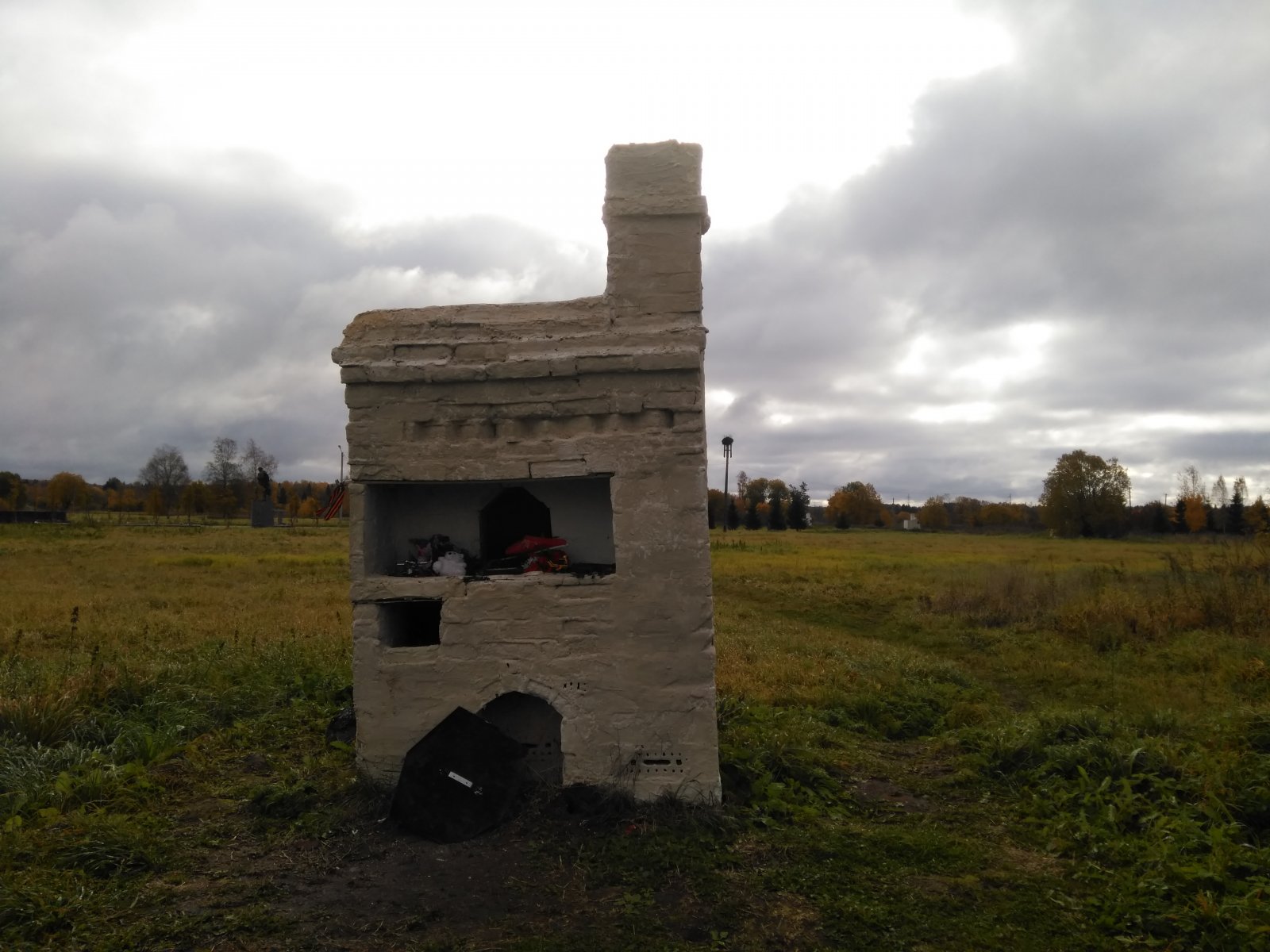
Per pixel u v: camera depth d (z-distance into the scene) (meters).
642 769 6.55
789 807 6.77
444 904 5.28
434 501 7.45
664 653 6.55
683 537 6.55
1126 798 6.62
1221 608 15.20
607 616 6.60
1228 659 12.36
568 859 5.85
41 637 13.23
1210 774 6.74
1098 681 11.99
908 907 5.30
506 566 7.21
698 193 6.67
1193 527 78.75
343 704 9.59
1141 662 13.04
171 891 5.37
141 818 6.40
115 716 8.53
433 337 6.90
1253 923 4.70
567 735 6.61
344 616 16.09
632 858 5.80
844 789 7.46
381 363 6.80
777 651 13.57
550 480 7.26
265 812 6.61
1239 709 9.09
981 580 21.36
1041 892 5.52
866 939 4.92
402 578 6.81
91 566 26.53
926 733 9.73
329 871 5.70
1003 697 11.59
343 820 6.41
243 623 15.02
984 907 5.32
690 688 6.54
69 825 6.16
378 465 6.80
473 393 6.79
